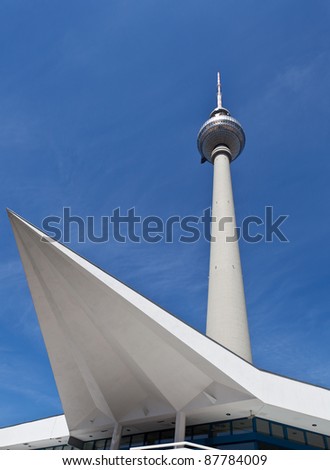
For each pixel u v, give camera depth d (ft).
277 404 55.26
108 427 73.67
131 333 58.29
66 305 60.59
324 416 57.26
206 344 56.70
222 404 57.06
